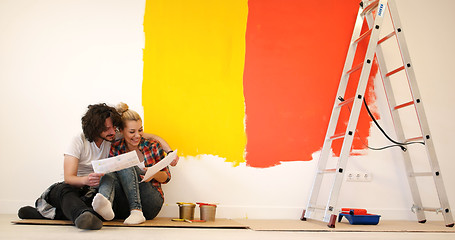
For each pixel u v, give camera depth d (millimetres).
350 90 3299
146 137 2730
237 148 3111
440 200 2766
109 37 3031
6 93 2887
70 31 2994
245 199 3080
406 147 3150
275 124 3184
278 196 3127
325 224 2682
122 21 3055
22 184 2846
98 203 1864
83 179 2096
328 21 3328
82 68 2979
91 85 2975
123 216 2354
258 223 2635
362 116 3309
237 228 2363
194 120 3074
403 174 3316
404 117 3371
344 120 3279
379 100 3346
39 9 2977
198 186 3033
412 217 3279
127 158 2018
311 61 3281
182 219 2564
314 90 3266
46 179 2869
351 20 3352
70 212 1901
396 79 3398
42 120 2906
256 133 3148
